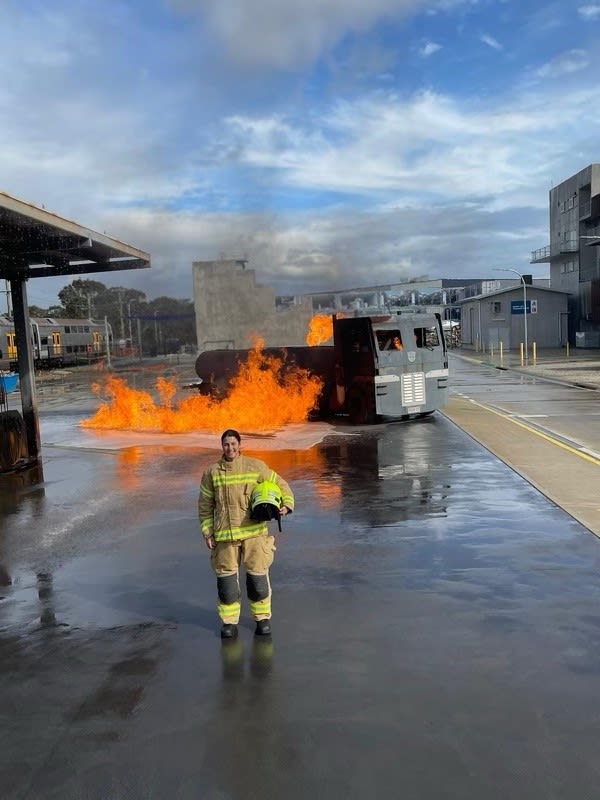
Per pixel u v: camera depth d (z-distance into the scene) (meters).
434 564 5.99
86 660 4.33
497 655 4.20
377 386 15.77
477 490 8.91
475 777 3.02
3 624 4.98
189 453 12.79
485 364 43.38
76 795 2.99
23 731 3.52
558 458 11.06
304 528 7.29
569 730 3.37
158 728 3.50
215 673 4.09
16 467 11.61
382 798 2.90
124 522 7.90
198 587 5.65
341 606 5.08
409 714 3.55
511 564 5.94
